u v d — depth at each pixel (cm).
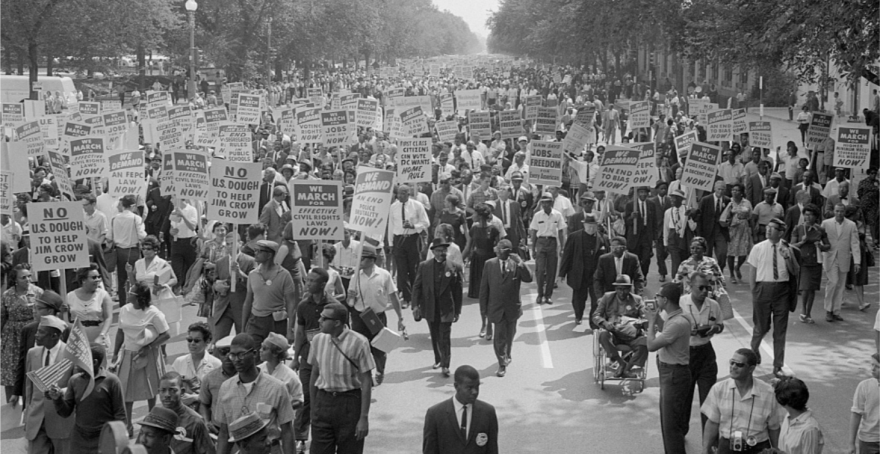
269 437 801
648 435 1096
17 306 1133
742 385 841
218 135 2550
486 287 1322
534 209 2220
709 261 1283
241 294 1311
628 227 1808
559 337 1540
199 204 1844
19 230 1608
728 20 2644
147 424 705
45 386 868
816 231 1580
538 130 2925
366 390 887
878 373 862
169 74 7512
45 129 2433
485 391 1263
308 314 1062
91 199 1675
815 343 1479
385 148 2677
